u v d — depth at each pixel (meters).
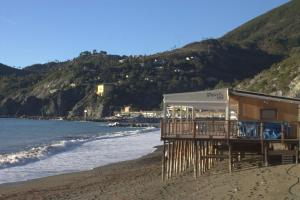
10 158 41.56
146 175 29.23
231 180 21.45
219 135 25.00
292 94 80.06
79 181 28.61
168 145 26.59
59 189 25.73
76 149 53.53
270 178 20.31
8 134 97.50
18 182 29.31
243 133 25.19
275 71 99.50
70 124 166.00
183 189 21.03
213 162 29.03
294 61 95.19
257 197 16.58
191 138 25.22
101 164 39.03
